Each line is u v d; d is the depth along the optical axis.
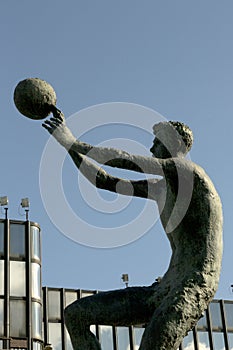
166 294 6.66
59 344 37.12
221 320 41.88
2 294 34.97
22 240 36.91
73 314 6.73
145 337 6.39
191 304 6.44
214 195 6.84
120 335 37.97
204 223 6.74
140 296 6.78
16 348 33.84
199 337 40.88
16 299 35.25
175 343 6.36
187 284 6.52
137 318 6.76
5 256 36.03
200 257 6.65
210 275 6.60
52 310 37.81
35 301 35.62
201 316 6.52
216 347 40.91
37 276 36.47
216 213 6.79
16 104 7.21
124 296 6.77
